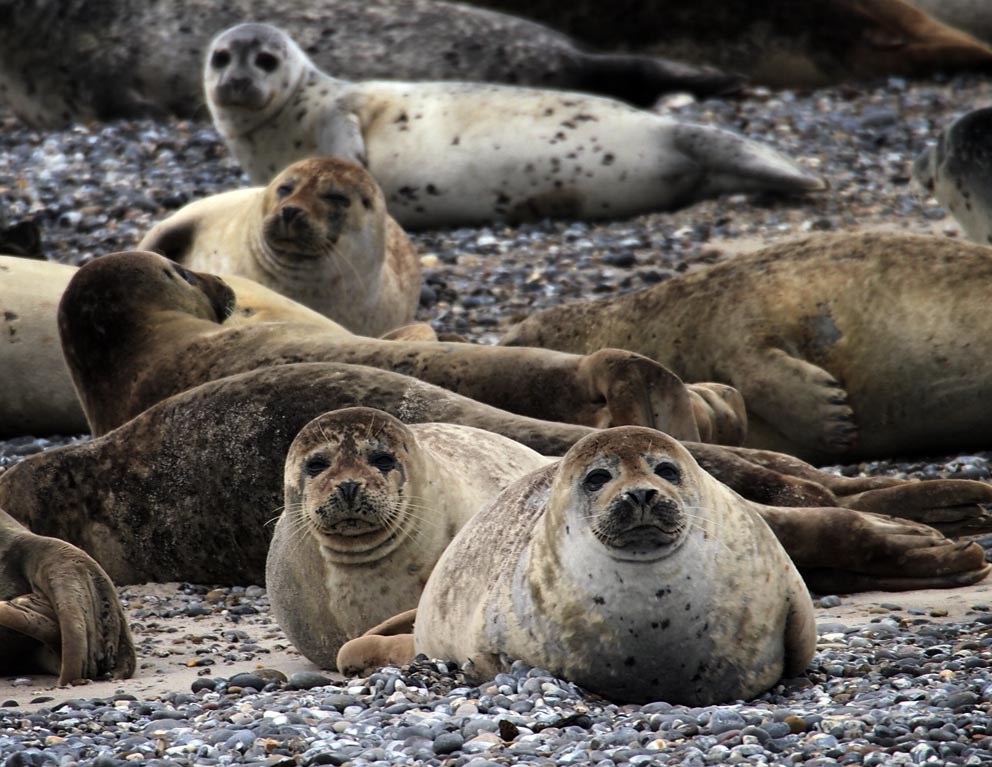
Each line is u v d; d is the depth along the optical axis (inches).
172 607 1069.1
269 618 1029.2
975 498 1021.2
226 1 2662.4
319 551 872.3
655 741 637.9
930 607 911.7
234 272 1690.5
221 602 1080.2
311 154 2170.3
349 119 2170.3
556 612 708.0
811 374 1341.0
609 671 705.6
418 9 2662.4
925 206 2064.5
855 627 864.3
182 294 1375.5
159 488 1126.4
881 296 1348.4
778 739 637.9
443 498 876.0
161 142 2410.2
